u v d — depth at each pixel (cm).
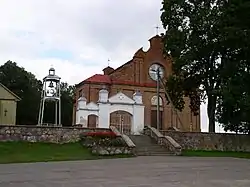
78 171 1605
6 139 2803
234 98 3181
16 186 1179
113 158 2459
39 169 1683
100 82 5081
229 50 3497
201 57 3606
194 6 3672
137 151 2811
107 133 2916
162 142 3036
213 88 3556
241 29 3197
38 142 2881
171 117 5116
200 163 2088
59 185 1205
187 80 3784
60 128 2980
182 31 3606
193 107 4038
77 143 2959
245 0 3167
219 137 3528
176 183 1266
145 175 1475
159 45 5344
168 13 3738
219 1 3538
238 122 3544
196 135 3428
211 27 3419
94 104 4231
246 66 3369
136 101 3662
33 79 7275
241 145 3619
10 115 3856
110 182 1277
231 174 1569
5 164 1962
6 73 6656
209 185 1241
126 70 5156
